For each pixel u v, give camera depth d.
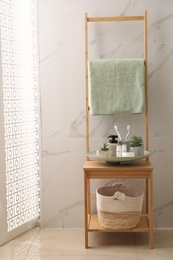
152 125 3.05
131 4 2.99
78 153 3.09
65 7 3.01
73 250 2.72
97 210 2.87
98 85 2.88
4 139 2.78
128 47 3.02
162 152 3.06
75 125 3.08
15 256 2.63
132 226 2.74
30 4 3.05
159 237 2.93
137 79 2.86
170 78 3.01
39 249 2.74
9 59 2.83
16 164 2.93
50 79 3.06
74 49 3.04
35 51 3.06
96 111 2.89
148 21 2.99
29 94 3.06
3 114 2.76
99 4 2.99
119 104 2.88
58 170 3.11
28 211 3.10
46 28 3.03
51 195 3.13
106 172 2.69
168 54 3.00
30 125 3.07
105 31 3.01
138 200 2.72
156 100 3.03
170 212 3.09
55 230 3.10
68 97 3.07
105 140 3.07
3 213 2.82
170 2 2.97
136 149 2.78
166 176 3.07
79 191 3.11
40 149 3.10
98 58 3.03
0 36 2.73
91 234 3.01
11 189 2.89
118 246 2.78
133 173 2.68
